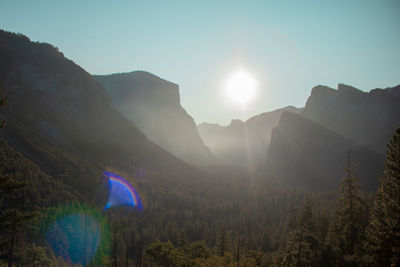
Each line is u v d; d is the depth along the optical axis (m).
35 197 81.19
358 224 34.16
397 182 25.88
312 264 33.50
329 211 102.44
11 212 23.17
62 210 83.06
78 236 77.56
